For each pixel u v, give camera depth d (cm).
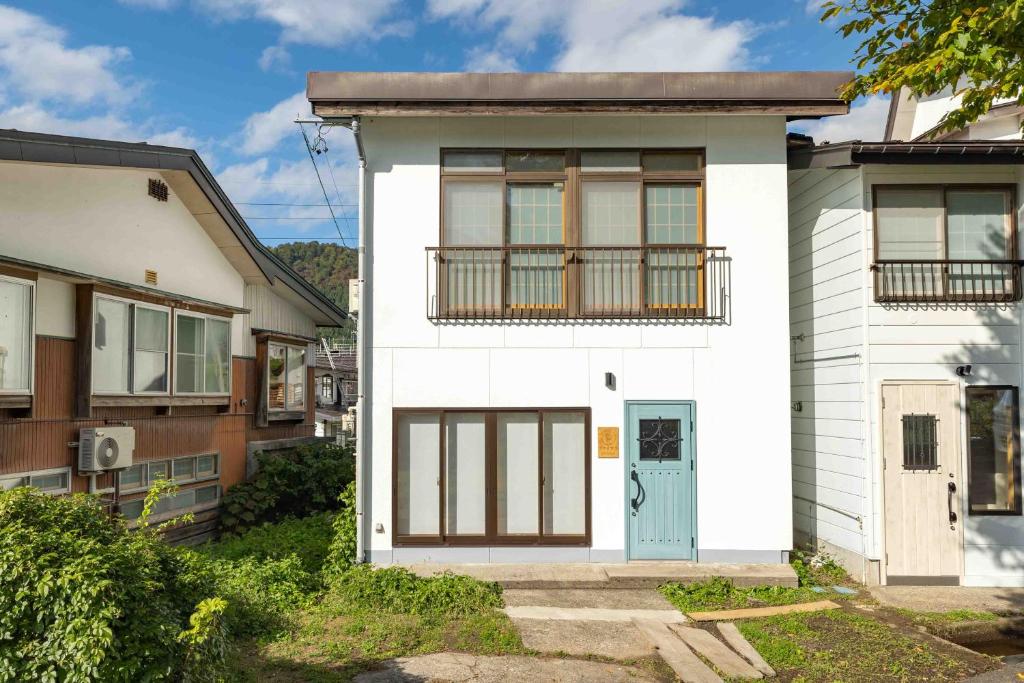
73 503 411
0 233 652
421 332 793
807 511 888
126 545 410
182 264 937
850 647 579
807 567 804
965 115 614
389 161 802
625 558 773
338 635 575
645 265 801
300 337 1285
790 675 527
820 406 857
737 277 800
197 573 478
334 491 1100
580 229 805
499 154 808
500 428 791
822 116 776
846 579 777
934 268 774
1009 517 752
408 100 757
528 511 784
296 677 488
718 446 786
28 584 343
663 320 795
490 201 807
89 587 341
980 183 778
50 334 714
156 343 866
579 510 784
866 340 764
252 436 1123
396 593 660
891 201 782
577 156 807
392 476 779
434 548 773
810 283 881
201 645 389
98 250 779
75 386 741
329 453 1220
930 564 746
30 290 677
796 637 601
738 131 805
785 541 779
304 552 816
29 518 374
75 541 370
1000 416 764
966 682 516
